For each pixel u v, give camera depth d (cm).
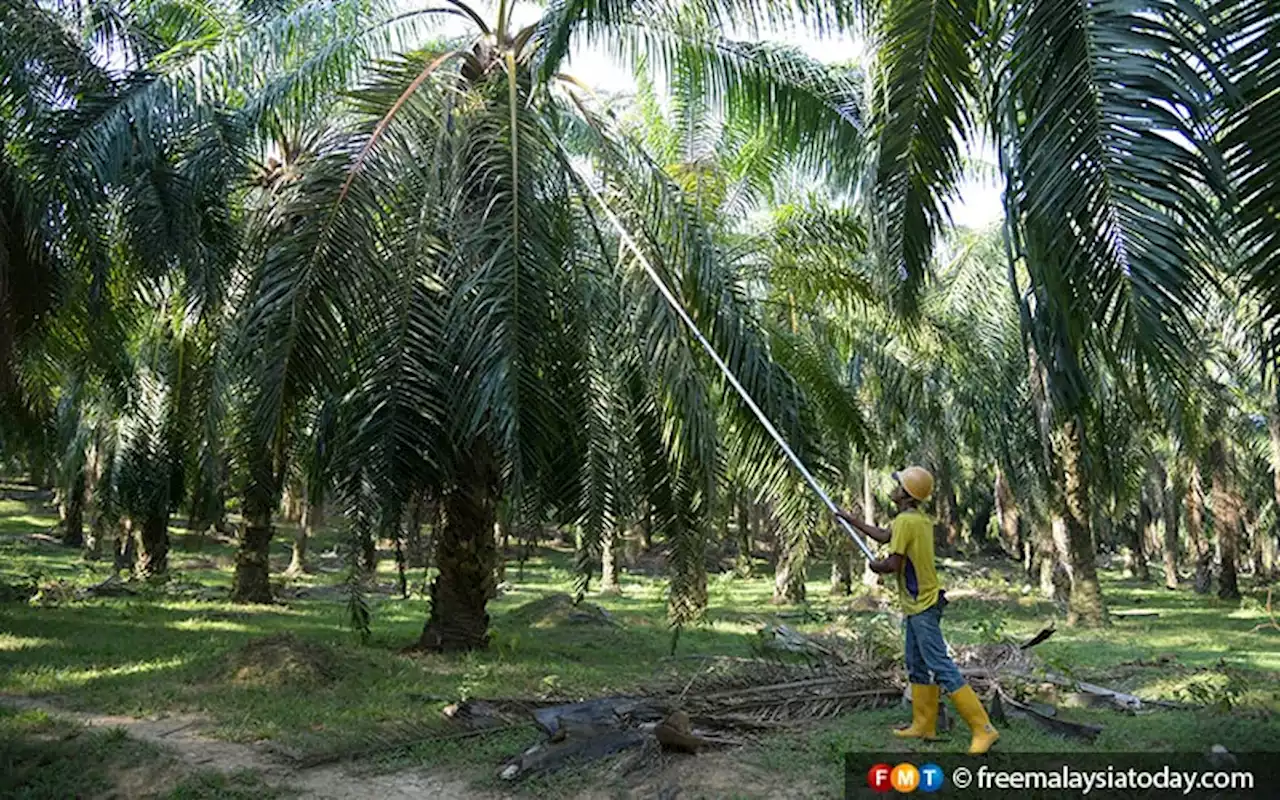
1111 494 1941
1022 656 836
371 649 1056
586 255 965
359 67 1013
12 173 880
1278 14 354
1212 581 3012
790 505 901
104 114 858
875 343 1612
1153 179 362
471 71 1019
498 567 1206
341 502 925
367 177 807
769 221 1461
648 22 966
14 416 1442
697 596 1002
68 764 563
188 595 1709
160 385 1666
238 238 1041
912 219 510
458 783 546
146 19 1162
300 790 532
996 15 465
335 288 771
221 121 927
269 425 745
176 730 660
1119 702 748
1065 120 380
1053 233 383
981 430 2086
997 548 4575
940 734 627
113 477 1736
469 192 887
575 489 977
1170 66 364
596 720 618
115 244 1051
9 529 3206
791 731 642
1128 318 367
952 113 500
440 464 932
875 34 525
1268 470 3491
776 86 1007
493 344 788
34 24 909
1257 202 356
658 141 1308
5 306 916
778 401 897
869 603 1920
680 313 793
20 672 860
